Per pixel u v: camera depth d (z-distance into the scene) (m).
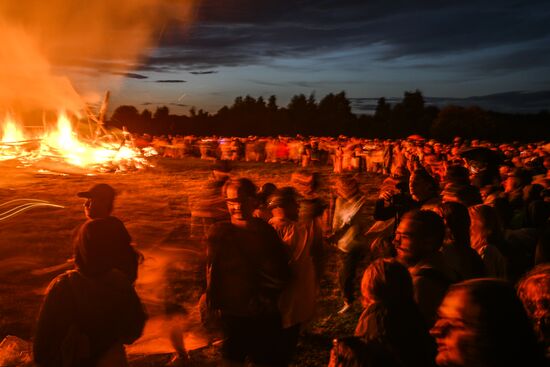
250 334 3.90
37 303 6.38
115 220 3.36
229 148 33.66
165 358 5.02
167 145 35.56
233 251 3.82
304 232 4.34
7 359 4.80
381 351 2.38
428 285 2.97
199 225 8.27
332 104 73.50
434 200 5.21
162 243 9.30
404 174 6.11
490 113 59.16
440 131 57.25
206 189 5.88
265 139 35.62
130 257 3.41
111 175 21.83
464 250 3.62
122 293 3.09
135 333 3.15
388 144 26.77
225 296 3.85
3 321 5.80
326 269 8.15
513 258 4.75
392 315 2.44
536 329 2.09
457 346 1.69
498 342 1.63
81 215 12.25
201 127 64.50
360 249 6.28
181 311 5.99
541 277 2.15
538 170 9.05
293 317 4.19
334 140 35.50
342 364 2.40
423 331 2.45
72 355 2.92
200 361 4.94
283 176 23.77
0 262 8.13
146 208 13.47
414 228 3.13
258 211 4.84
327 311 6.36
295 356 5.12
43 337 2.95
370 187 20.11
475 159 7.77
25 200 14.49
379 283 2.52
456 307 1.71
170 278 7.20
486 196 6.73
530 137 53.72
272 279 3.83
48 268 7.88
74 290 2.98
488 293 1.69
